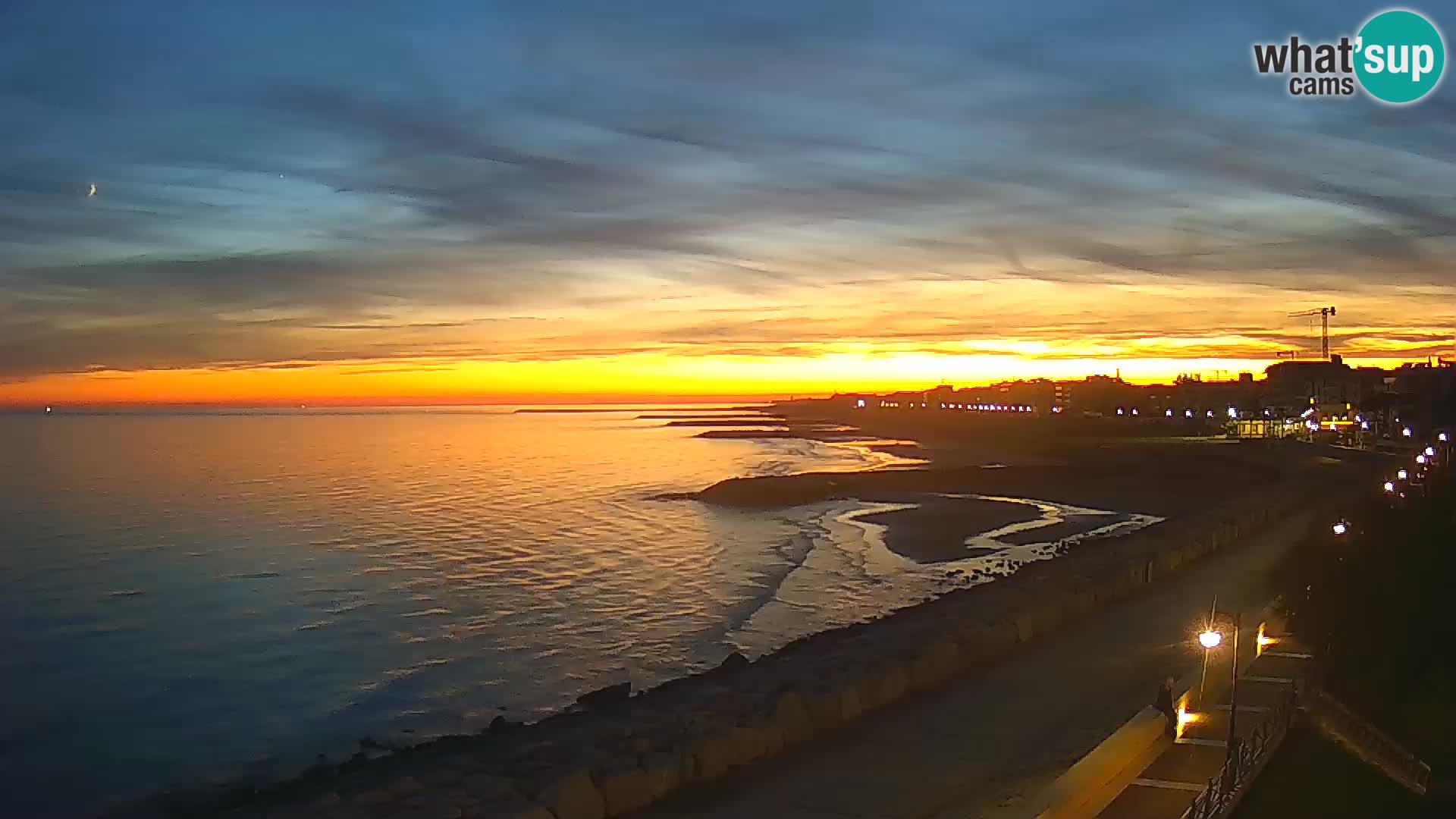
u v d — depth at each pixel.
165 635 28.45
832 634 22.72
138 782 17.28
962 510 55.28
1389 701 16.23
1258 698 14.48
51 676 24.17
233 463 110.12
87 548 46.03
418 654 25.64
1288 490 47.69
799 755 12.82
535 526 51.62
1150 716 13.09
